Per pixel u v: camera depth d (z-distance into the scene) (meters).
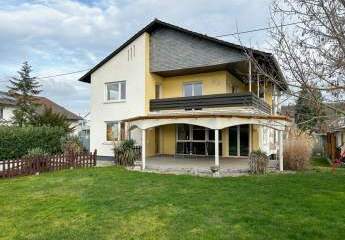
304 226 6.48
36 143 20.58
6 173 13.20
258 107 16.89
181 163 16.78
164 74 22.00
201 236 6.02
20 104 36.00
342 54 3.90
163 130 22.23
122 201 8.77
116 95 22.20
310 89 4.04
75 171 14.91
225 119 13.86
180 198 9.03
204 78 20.92
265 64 5.62
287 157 15.69
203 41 19.39
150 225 6.72
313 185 10.88
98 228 6.55
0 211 7.84
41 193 9.94
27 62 37.44
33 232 6.34
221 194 9.51
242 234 6.09
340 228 6.36
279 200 8.66
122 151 17.86
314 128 4.59
